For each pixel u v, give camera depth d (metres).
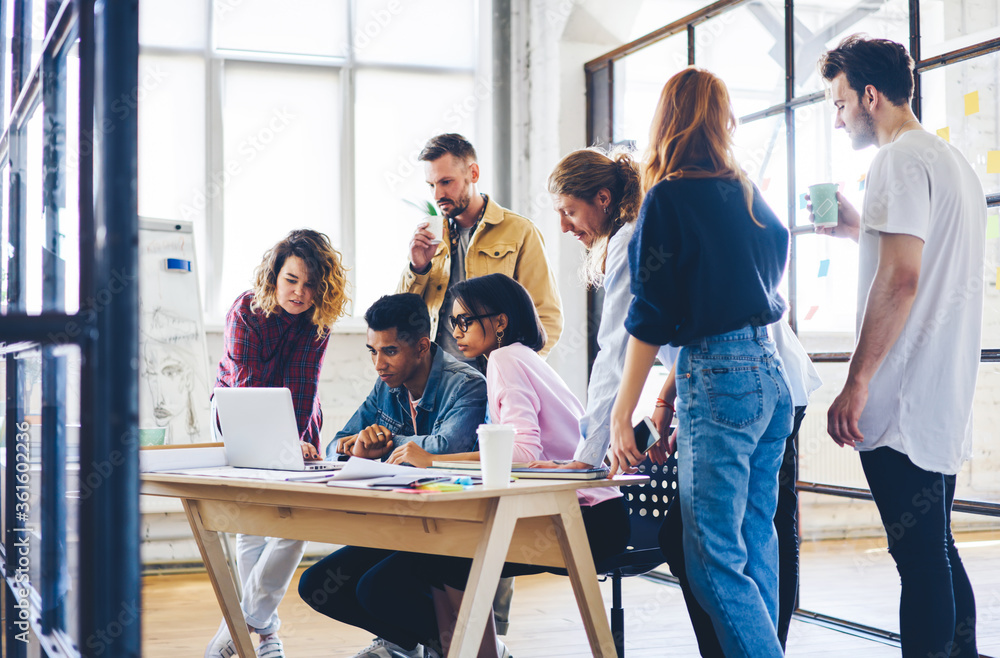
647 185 1.69
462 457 1.88
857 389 1.81
